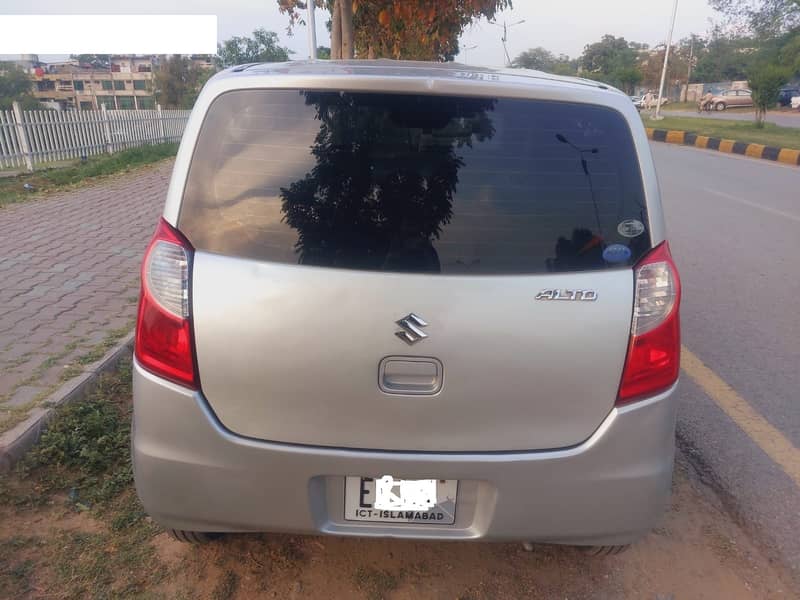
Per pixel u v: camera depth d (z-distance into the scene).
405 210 1.97
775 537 2.79
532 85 2.05
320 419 1.96
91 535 2.62
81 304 5.12
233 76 2.07
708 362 4.49
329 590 2.41
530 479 2.00
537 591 2.46
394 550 2.62
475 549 2.66
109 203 9.80
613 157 2.05
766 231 8.55
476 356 1.92
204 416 1.98
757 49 32.88
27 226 8.00
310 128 2.00
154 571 2.45
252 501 2.03
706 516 2.93
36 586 2.34
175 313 1.96
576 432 2.01
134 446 2.09
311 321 1.91
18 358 4.04
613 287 1.98
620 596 2.46
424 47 11.23
